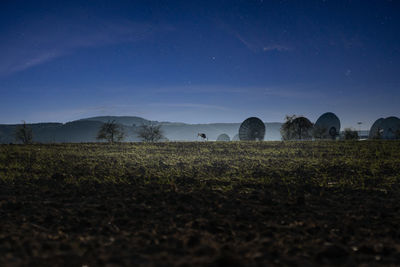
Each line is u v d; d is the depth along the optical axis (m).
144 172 11.24
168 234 4.64
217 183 9.05
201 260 3.39
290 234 4.66
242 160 14.96
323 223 5.23
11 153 18.20
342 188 8.20
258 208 6.25
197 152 19.39
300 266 3.34
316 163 13.21
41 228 4.96
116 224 5.19
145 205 6.52
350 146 21.39
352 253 3.82
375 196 7.38
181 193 7.56
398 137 59.12
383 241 4.34
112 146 24.38
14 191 8.05
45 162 14.20
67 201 6.95
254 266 3.27
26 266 3.19
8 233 4.59
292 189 8.20
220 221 5.28
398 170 11.00
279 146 22.83
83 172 11.21
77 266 3.24
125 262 3.37
